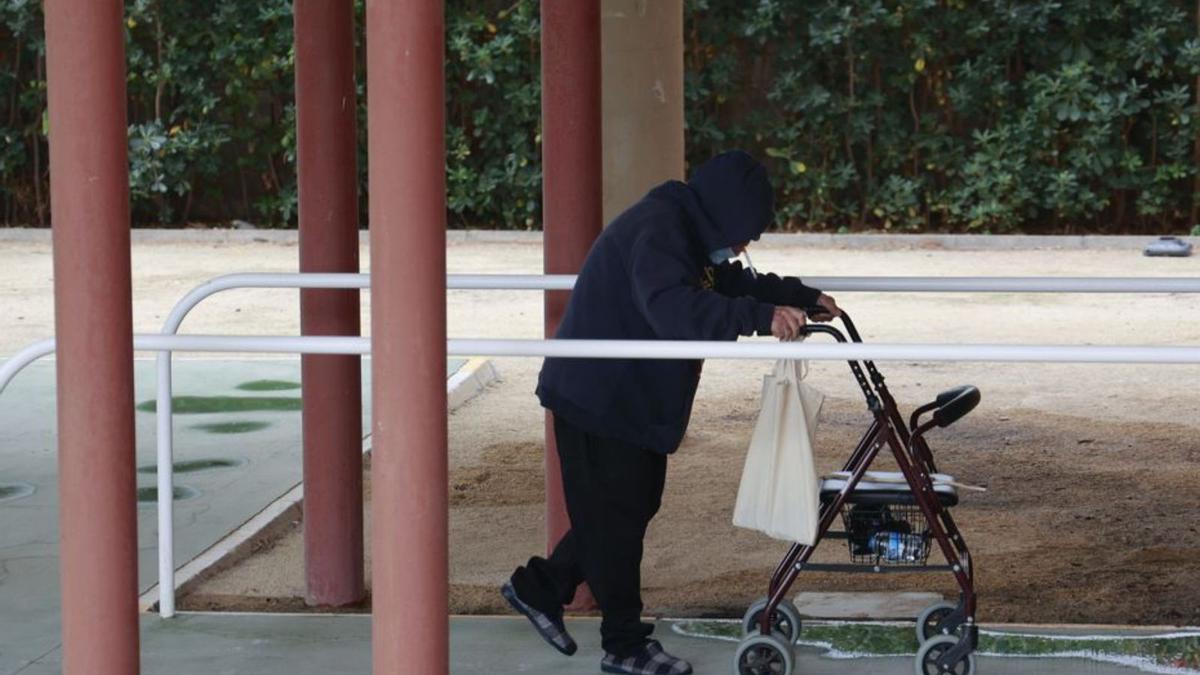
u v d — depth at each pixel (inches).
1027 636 356.5
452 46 1257.4
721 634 363.3
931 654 327.9
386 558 221.1
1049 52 1243.2
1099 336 827.4
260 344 285.3
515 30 1255.5
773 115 1278.3
